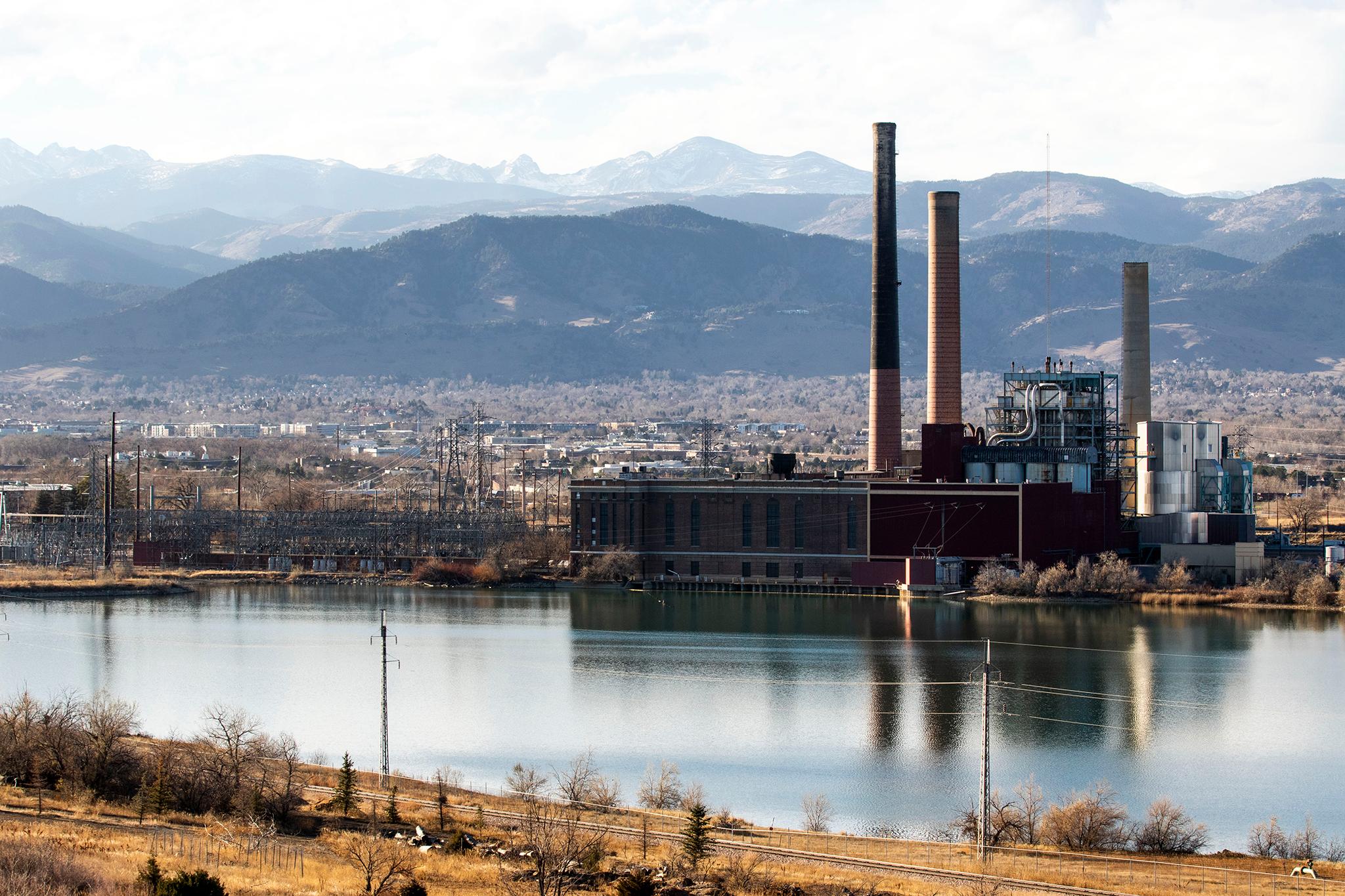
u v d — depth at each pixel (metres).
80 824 154.50
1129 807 186.00
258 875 137.62
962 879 147.88
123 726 195.00
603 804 176.75
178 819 161.50
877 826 177.50
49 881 127.69
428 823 163.62
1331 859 166.38
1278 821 181.88
